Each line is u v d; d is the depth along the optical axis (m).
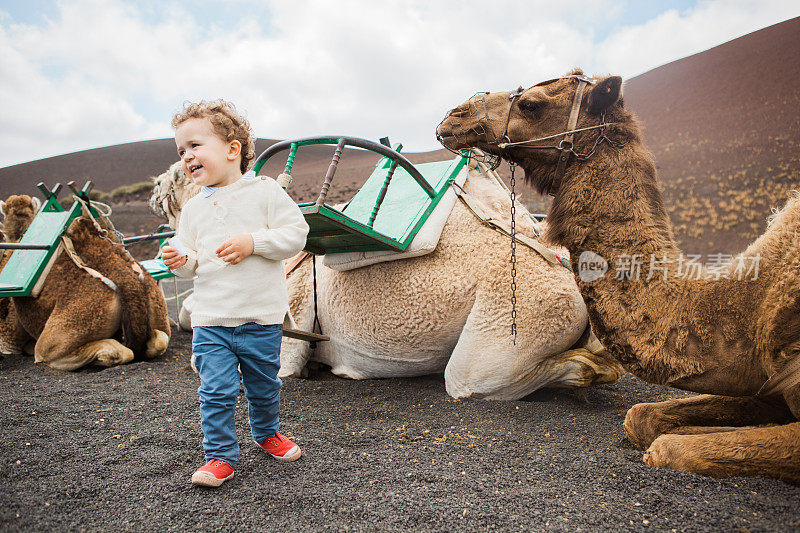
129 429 3.68
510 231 4.39
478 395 4.30
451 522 2.38
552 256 4.27
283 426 3.79
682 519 2.35
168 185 7.62
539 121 3.34
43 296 6.02
